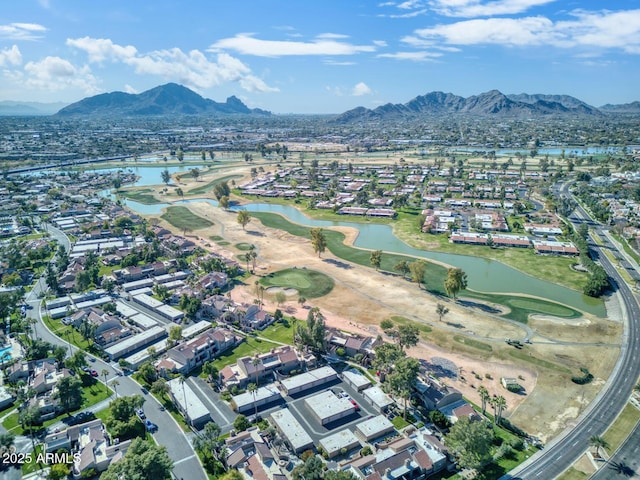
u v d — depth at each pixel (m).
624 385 163.75
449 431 138.50
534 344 191.50
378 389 161.12
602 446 131.25
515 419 146.50
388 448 131.25
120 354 184.12
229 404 154.12
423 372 169.75
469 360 179.38
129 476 109.81
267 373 171.00
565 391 160.75
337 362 181.12
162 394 156.12
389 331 191.62
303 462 127.31
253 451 131.88
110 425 139.00
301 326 191.62
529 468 126.50
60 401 147.75
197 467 126.56
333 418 146.62
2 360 176.00
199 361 179.50
